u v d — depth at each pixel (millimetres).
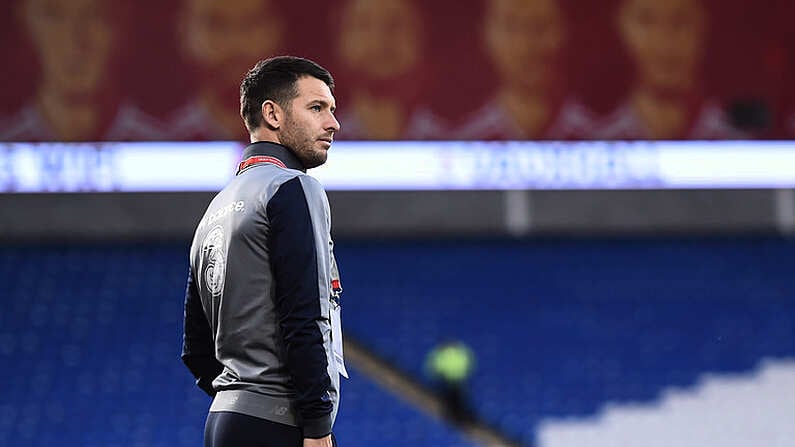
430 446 43469
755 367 49938
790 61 53844
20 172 50562
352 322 51375
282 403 9695
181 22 50969
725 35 53719
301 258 9500
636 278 55500
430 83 52438
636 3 53406
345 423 44656
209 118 51219
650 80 53406
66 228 54156
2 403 45438
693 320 52938
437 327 51438
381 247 56094
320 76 10555
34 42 50500
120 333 50031
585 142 53094
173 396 46344
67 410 45188
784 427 46094
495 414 46156
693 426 46062
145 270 53750
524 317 52531
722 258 56812
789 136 53969
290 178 9820
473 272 55250
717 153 53688
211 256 10047
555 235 57125
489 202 56594
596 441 45000
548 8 53000
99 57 50781
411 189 55719
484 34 52781
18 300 51406
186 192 54812
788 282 55500
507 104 52812
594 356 50344
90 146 50844
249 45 51188
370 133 52188
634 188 56344
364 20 52094
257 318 9758
